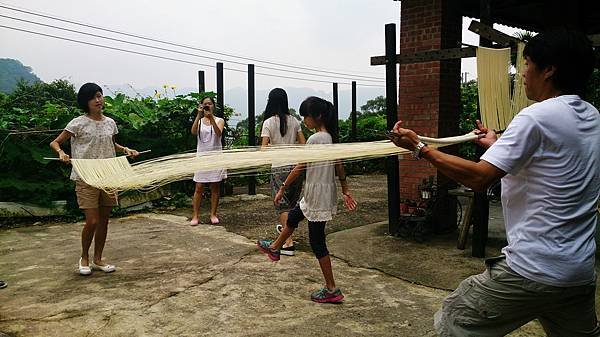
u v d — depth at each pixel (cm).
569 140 172
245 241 545
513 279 180
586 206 176
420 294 380
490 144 229
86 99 406
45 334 311
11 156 637
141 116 838
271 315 340
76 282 408
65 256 485
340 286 397
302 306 356
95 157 410
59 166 670
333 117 369
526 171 176
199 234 578
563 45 178
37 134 657
